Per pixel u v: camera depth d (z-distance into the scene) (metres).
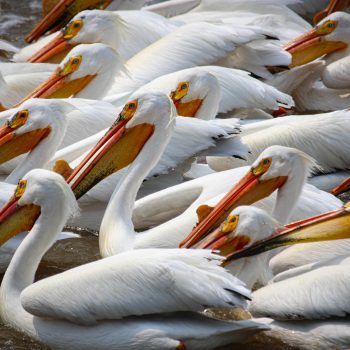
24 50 19.98
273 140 14.98
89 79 16.41
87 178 13.09
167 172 14.03
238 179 13.30
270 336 10.90
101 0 21.31
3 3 25.58
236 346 10.88
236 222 11.48
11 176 14.23
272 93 16.56
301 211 12.99
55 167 13.63
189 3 22.19
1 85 17.42
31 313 10.82
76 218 14.41
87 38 18.38
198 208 12.43
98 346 10.58
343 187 13.82
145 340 10.34
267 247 11.33
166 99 13.14
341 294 10.39
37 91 16.41
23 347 11.07
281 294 10.73
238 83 16.42
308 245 12.02
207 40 17.61
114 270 10.46
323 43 18.91
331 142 14.87
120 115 13.18
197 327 10.30
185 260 10.40
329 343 10.54
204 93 15.09
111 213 12.98
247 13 20.98
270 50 17.95
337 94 18.72
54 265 13.27
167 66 17.53
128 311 10.32
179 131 14.11
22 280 11.62
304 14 23.08
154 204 13.47
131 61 17.89
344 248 11.88
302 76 18.52
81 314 10.47
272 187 12.55
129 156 13.20
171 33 18.05
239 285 10.11
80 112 15.52
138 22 19.20
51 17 20.97
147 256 10.48
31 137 14.20
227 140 14.27
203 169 15.42
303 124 15.03
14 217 11.93
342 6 21.06
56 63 18.66
